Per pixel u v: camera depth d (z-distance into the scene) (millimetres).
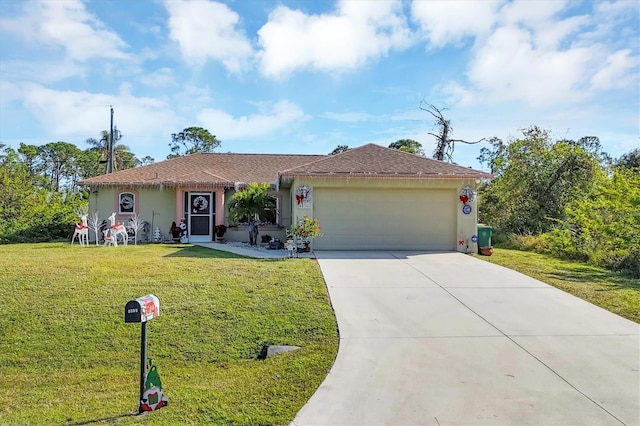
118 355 5980
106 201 17922
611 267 11633
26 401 4707
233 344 6215
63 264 10508
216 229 17766
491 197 21422
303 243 13594
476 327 6562
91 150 58812
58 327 6648
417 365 5184
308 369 5172
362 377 4871
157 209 18094
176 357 5895
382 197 14305
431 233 14383
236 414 4109
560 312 7336
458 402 4270
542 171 19781
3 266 10141
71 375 5469
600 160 21219
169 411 4223
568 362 5277
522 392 4484
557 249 14117
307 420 3961
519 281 9609
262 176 19781
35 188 22484
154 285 8539
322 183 13984
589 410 4117
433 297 8211
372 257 12688
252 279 9125
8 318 6906
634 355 5516
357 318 6961
